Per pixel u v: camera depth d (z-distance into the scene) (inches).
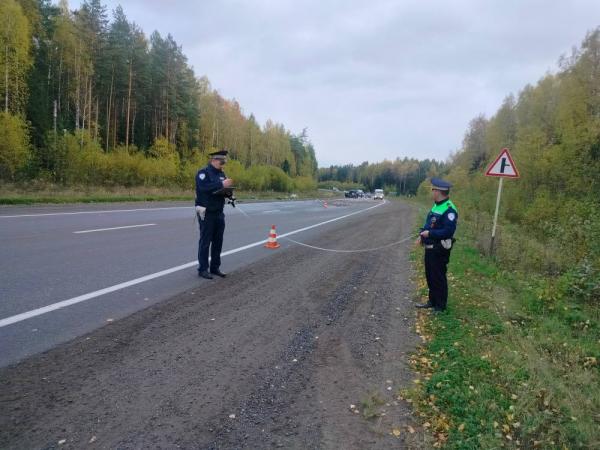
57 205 724.0
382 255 425.4
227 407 124.9
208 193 268.5
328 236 549.3
